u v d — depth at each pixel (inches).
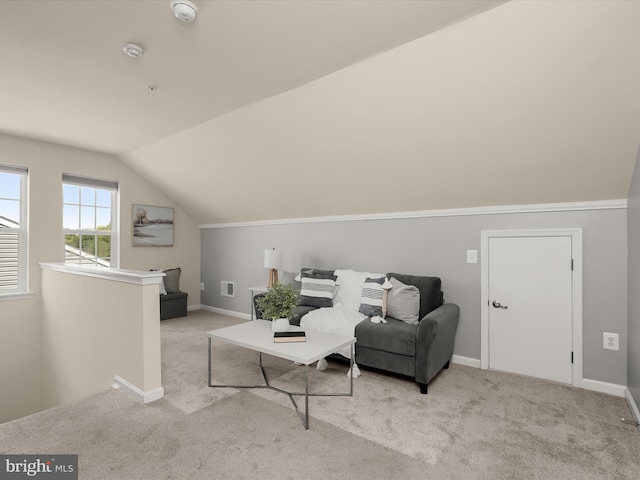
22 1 69.4
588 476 69.7
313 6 70.1
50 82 105.2
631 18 66.3
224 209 207.6
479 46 79.5
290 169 149.9
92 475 69.0
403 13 72.2
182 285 230.7
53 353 153.2
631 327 101.2
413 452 77.2
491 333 129.7
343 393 107.8
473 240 133.6
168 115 131.3
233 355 143.9
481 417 92.9
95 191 190.4
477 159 112.0
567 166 103.9
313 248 181.3
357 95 103.3
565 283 116.4
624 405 100.0
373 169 132.0
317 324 129.7
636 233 96.1
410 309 126.5
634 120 85.8
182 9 69.2
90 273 125.0
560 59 77.4
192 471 70.4
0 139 154.3
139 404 98.9
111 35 81.3
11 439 81.3
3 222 157.6
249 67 95.3
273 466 72.1
